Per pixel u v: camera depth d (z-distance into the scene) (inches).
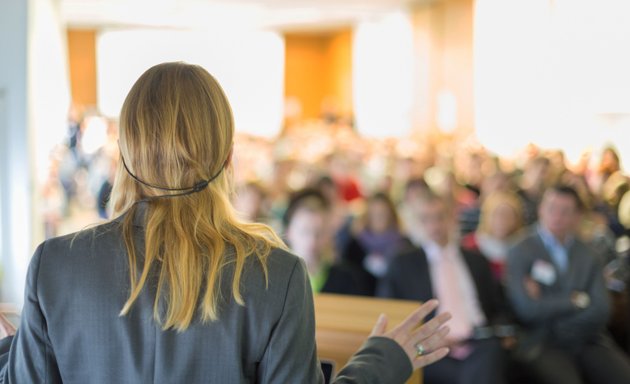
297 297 34.3
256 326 33.3
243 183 180.2
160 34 702.5
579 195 124.5
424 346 42.7
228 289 33.3
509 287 125.0
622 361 116.3
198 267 33.2
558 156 186.4
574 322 118.1
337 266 117.8
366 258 165.0
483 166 281.3
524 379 116.4
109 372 33.3
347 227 181.2
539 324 120.8
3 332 45.2
